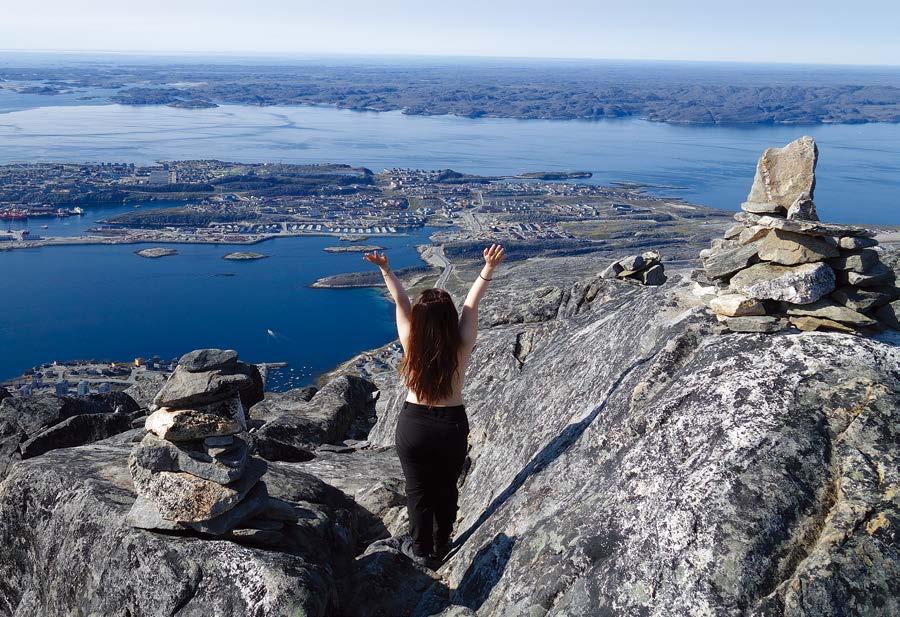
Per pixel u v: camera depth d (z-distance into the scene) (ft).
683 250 579.07
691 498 14.01
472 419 28.30
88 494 18.54
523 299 42.80
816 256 16.87
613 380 20.33
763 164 19.13
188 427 16.78
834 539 12.50
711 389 15.99
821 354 15.60
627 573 13.87
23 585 19.06
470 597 17.06
